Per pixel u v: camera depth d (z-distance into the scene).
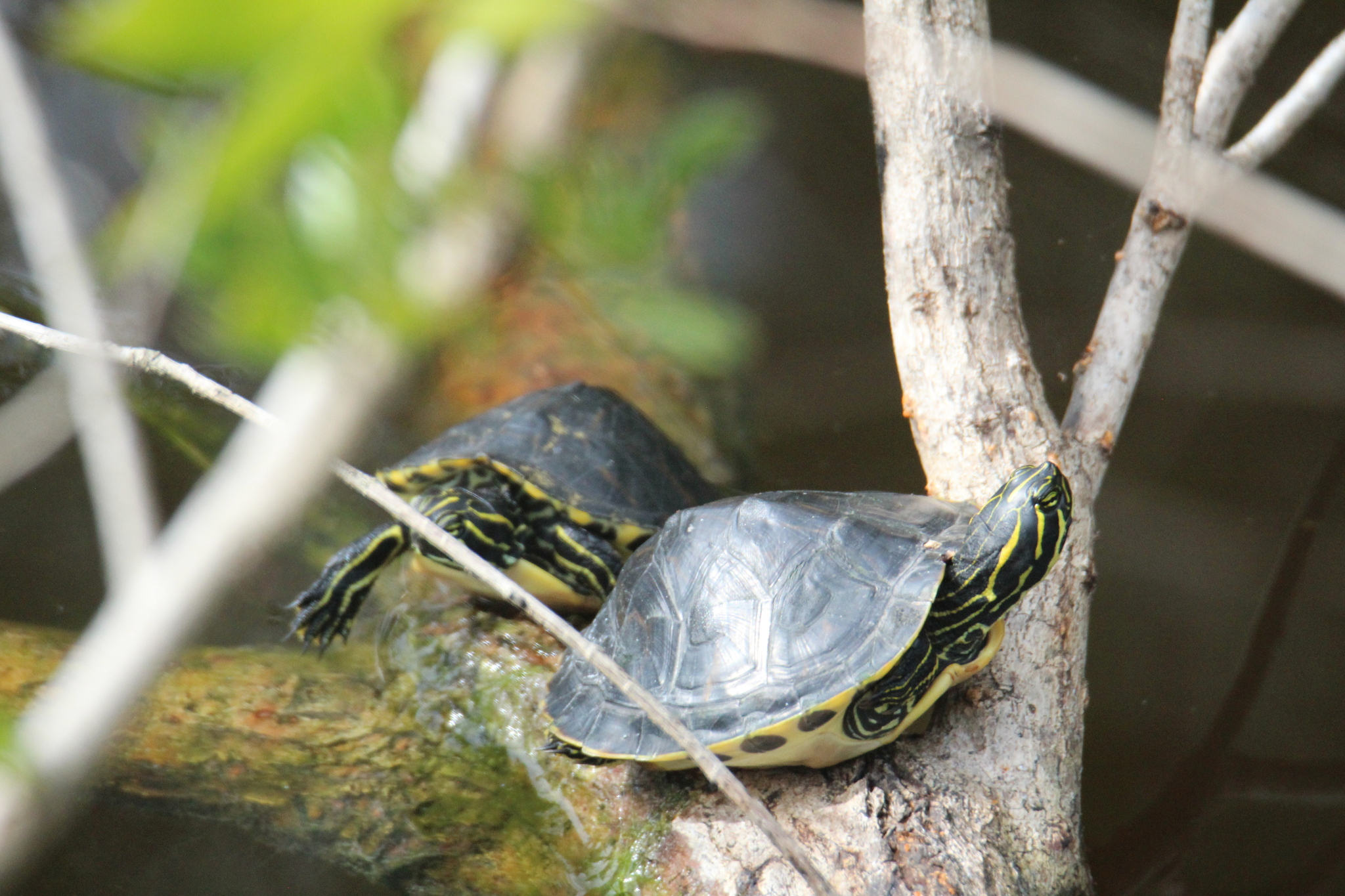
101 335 1.39
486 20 0.85
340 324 0.92
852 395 12.62
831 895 4.14
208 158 0.79
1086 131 1.54
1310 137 15.05
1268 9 7.86
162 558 1.01
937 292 7.71
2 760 0.94
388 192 0.86
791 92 15.27
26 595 8.61
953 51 7.46
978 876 5.91
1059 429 7.78
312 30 0.74
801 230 14.16
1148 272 8.06
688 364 1.10
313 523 9.95
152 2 0.69
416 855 6.80
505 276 0.96
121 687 0.98
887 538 6.52
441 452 9.02
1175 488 12.36
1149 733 9.52
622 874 6.41
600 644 6.89
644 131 1.01
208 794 7.05
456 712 7.69
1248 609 10.89
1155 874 8.09
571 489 8.62
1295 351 13.83
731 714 6.11
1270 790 8.98
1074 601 7.20
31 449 2.12
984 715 6.69
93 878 6.47
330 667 8.19
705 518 7.03
